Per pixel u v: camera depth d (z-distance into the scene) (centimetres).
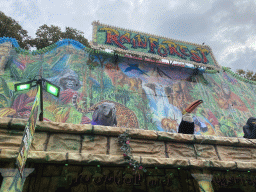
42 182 512
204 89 2009
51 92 439
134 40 1900
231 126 1847
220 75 2230
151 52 1895
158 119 1625
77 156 391
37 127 405
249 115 2025
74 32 2348
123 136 447
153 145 473
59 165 548
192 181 642
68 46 1716
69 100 1442
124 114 1540
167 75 1958
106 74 1712
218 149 524
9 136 370
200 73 2098
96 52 1772
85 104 1473
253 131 666
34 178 510
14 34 2083
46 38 2212
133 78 1791
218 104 1967
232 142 537
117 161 414
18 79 1380
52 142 405
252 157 538
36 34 2206
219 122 1831
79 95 1498
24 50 1541
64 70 1573
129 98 1648
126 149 431
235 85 2238
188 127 562
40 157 370
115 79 1719
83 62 1694
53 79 1489
